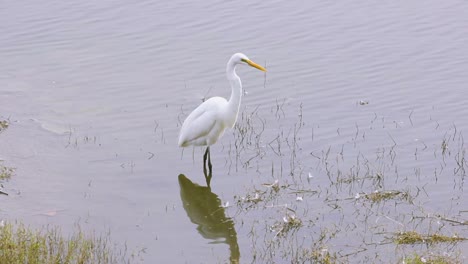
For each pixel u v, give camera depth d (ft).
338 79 59.52
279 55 64.34
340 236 36.99
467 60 61.98
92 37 69.51
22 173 44.42
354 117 52.80
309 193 41.91
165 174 45.29
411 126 50.96
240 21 71.51
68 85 59.93
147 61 64.18
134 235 37.73
